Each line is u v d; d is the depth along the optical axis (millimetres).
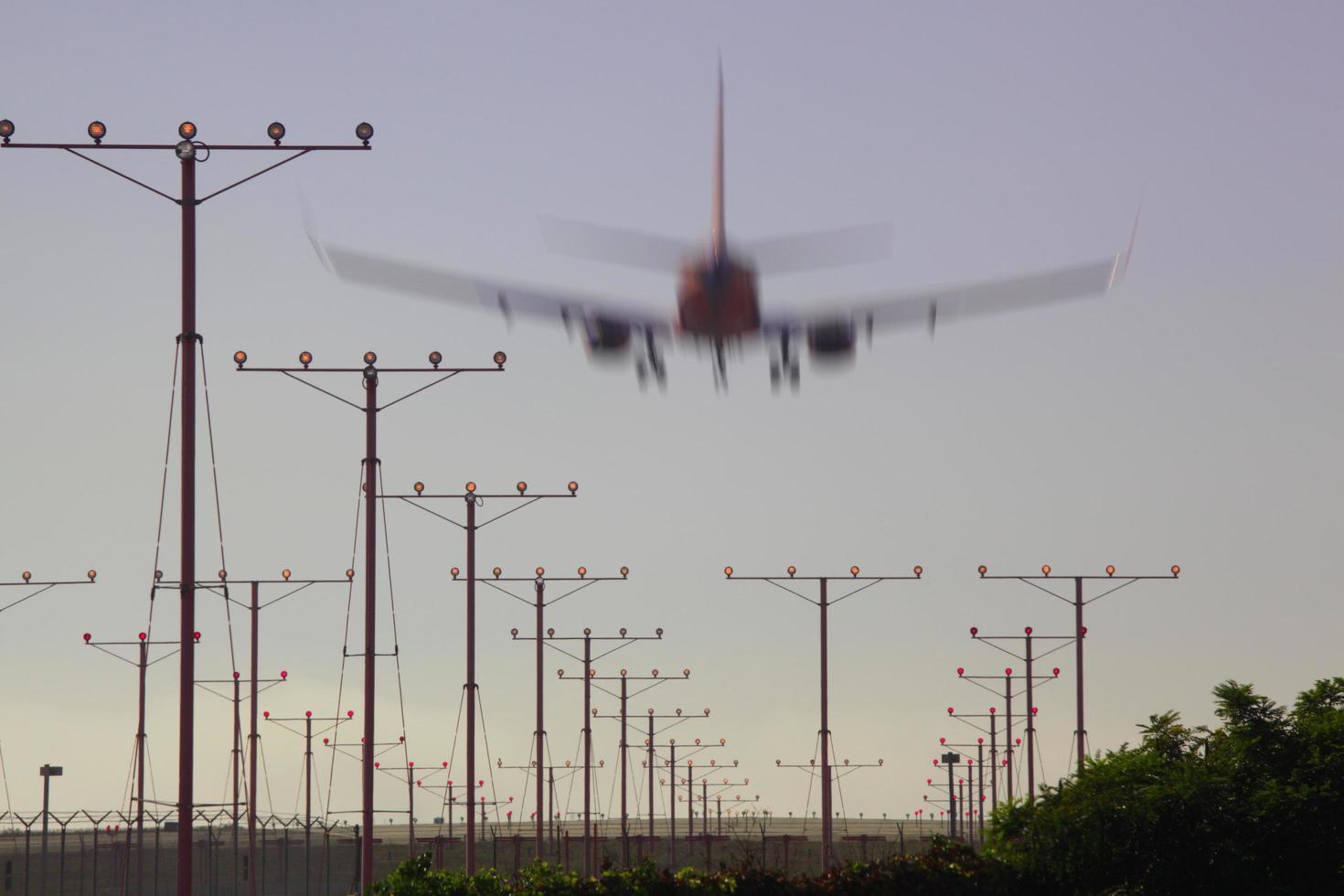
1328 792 172250
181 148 163500
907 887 182125
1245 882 172250
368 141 165625
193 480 164000
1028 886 179875
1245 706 181250
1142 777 179625
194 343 164500
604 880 192750
